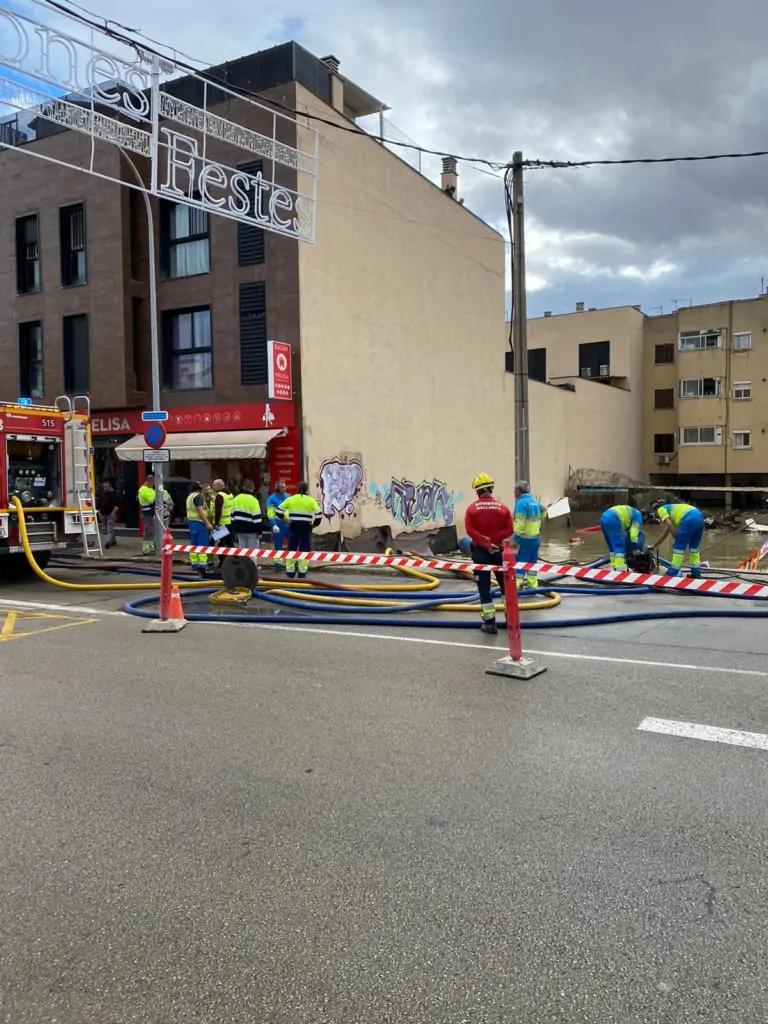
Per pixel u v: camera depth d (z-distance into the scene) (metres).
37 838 3.55
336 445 17.14
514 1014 2.39
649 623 8.69
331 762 4.43
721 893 3.05
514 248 14.50
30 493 12.38
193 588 11.28
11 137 19.23
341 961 2.66
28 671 6.56
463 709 5.41
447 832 3.57
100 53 8.93
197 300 17.17
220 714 5.32
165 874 3.23
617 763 4.38
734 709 5.39
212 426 16.86
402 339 19.84
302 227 12.79
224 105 16.45
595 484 37.31
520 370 14.44
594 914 2.91
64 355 18.73
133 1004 2.46
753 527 27.42
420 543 19.22
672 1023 2.35
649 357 43.59
